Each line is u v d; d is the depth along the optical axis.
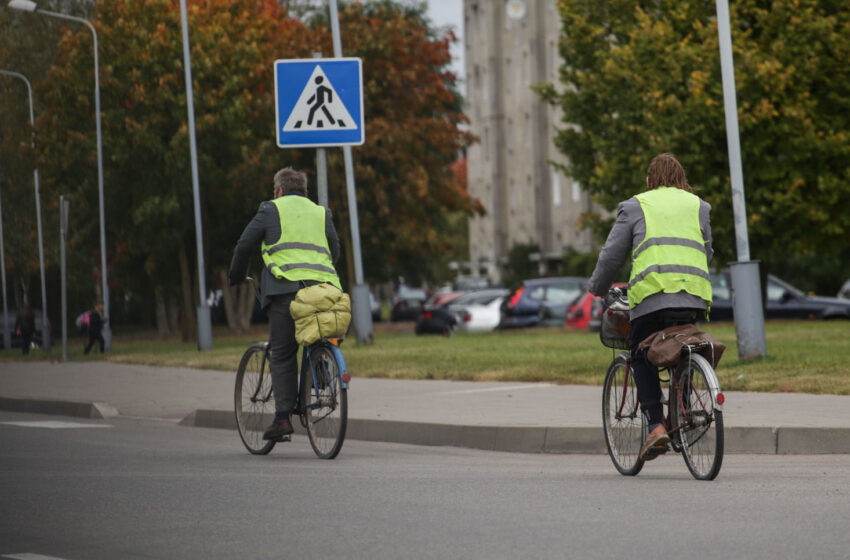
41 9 122.69
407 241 132.25
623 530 20.58
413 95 130.12
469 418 37.56
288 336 32.28
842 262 146.88
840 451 31.41
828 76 93.06
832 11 93.00
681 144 91.44
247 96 117.25
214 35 117.31
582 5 102.75
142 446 36.72
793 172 92.56
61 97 119.00
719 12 51.38
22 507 24.38
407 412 40.12
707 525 20.84
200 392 55.31
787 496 23.81
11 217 127.81
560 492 25.09
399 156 127.19
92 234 123.44
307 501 24.47
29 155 122.00
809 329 81.56
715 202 91.25
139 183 118.50
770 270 151.00
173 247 121.31
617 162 96.69
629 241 26.38
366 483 26.94
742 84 89.19
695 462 26.08
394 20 129.62
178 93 117.25
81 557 19.38
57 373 69.81
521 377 50.62
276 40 125.44
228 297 153.12
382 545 19.81
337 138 40.38
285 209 32.12
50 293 146.12
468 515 22.45
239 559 18.97
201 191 117.25
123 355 88.75
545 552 18.95
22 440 38.91
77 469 30.59
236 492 25.88
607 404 28.64
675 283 25.86
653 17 100.12
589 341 77.62
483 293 121.06
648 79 93.50
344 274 138.62
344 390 31.22
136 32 115.75
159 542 20.47
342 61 40.44
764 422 32.91
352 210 87.62
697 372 25.69
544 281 109.94
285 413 32.44
